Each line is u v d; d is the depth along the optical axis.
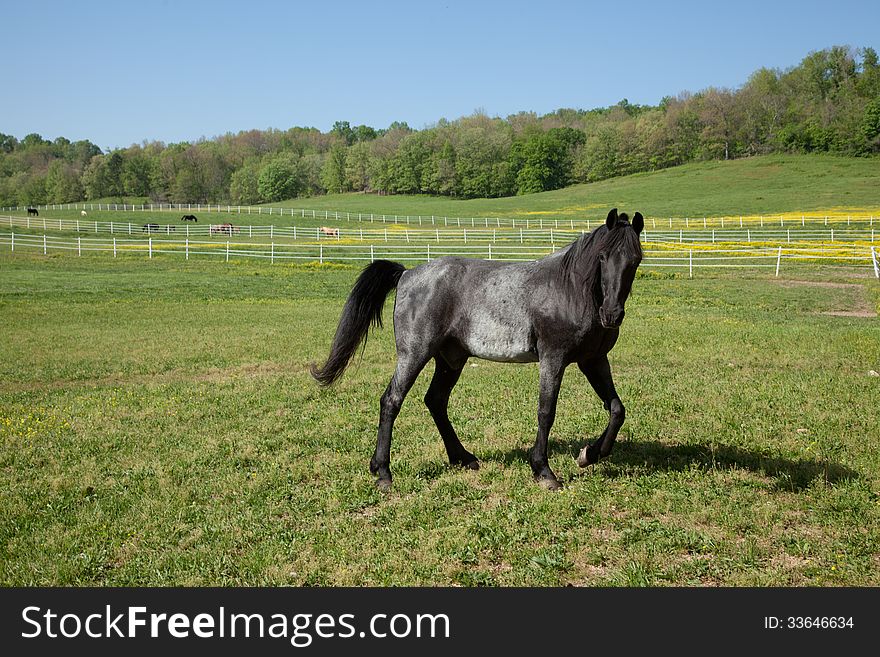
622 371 11.48
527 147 126.56
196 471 6.76
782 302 21.86
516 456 7.00
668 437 7.45
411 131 156.00
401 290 6.74
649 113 136.12
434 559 4.80
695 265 34.00
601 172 128.38
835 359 11.78
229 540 5.19
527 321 6.19
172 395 10.12
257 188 142.75
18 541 5.23
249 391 10.39
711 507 5.47
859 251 33.25
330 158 145.75
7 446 7.64
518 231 58.50
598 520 5.32
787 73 129.88
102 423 8.59
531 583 4.50
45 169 161.12
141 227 66.75
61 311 21.33
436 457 7.05
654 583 4.44
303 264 37.50
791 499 5.65
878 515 5.21
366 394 10.13
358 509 5.88
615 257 5.62
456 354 6.86
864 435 7.16
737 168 111.81
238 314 20.77
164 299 24.77
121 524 5.50
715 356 12.42
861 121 111.06
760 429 7.53
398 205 112.81
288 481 6.49
